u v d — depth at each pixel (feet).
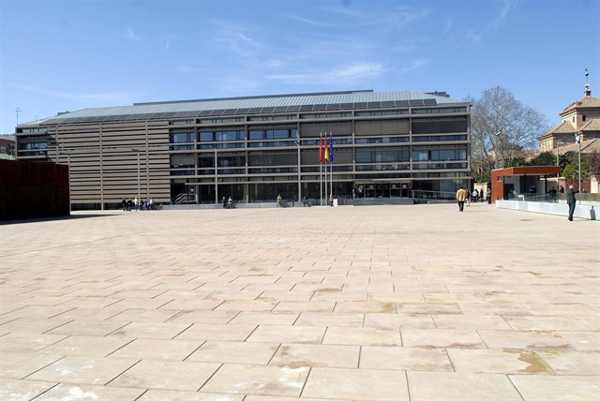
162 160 257.55
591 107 335.67
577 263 33.65
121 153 261.44
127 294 26.09
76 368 14.85
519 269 31.53
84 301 24.58
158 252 45.68
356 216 108.47
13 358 15.89
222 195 257.34
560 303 21.99
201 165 256.93
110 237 64.80
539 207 105.19
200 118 254.68
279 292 25.71
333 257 39.19
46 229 84.64
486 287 25.90
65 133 266.98
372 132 242.99
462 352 15.56
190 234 66.95
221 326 19.29
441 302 22.63
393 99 253.44
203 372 14.30
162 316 21.13
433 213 115.55
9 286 29.32
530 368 14.05
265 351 16.08
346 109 245.24
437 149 238.68
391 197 238.07
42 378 14.08
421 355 15.37
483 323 18.88
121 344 17.19
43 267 37.37
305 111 248.73
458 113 234.79
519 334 17.38
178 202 258.16
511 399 12.06
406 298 23.63
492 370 13.96
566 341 16.48
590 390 12.48
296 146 247.50
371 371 14.08
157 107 285.23
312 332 18.17
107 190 262.26
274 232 66.74
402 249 43.78
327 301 23.35
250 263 36.76
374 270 32.30
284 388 13.01
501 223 75.97
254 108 260.01
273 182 250.57
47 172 140.77
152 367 14.82
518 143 248.11
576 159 238.48
